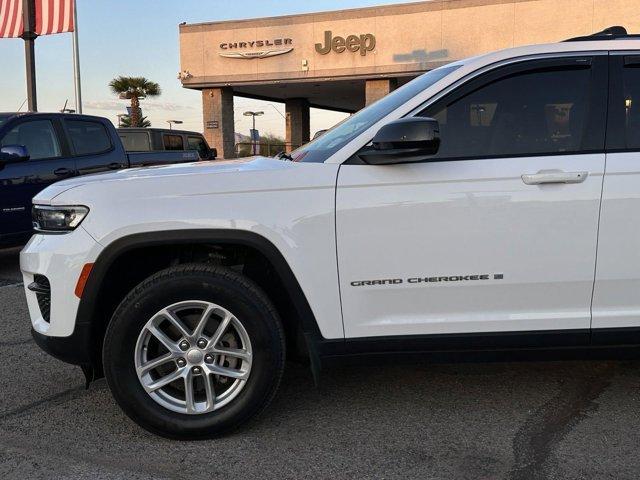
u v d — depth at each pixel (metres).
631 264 2.91
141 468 2.77
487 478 2.65
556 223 2.88
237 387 2.99
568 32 19.95
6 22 14.96
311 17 23.48
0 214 6.82
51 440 3.04
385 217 2.88
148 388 2.94
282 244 2.88
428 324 2.95
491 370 3.87
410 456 2.85
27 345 4.53
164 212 2.86
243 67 24.95
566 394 3.50
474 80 3.02
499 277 2.91
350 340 2.96
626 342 2.98
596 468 2.71
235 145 27.84
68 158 7.73
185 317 3.00
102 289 2.95
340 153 2.96
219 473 2.72
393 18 22.22
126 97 33.28
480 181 2.88
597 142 2.95
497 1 20.66
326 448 2.93
